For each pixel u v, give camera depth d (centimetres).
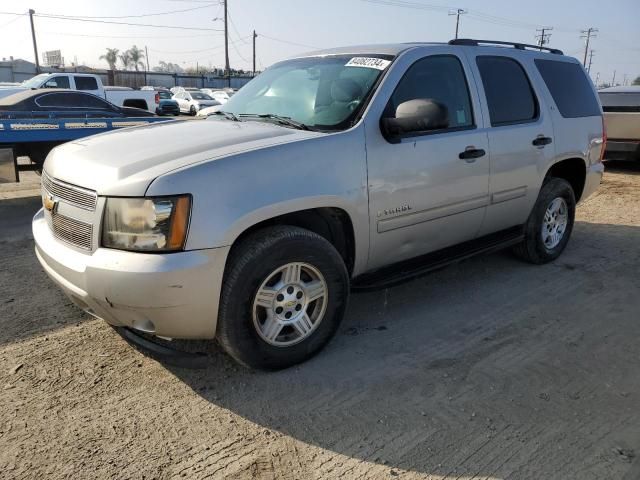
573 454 260
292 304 320
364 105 351
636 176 1037
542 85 487
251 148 301
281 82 416
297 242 308
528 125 460
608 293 461
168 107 2759
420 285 471
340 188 326
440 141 382
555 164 509
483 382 321
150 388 310
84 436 269
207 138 324
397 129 339
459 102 409
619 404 301
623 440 271
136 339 317
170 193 268
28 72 5544
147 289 267
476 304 433
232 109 423
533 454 260
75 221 295
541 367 339
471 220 424
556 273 507
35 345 354
